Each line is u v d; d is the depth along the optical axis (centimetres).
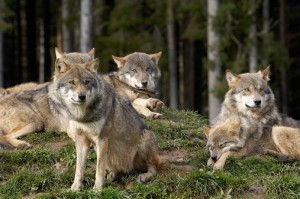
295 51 4028
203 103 4012
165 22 3697
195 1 3531
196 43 3928
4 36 4247
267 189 1120
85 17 3462
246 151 1283
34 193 1164
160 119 1557
